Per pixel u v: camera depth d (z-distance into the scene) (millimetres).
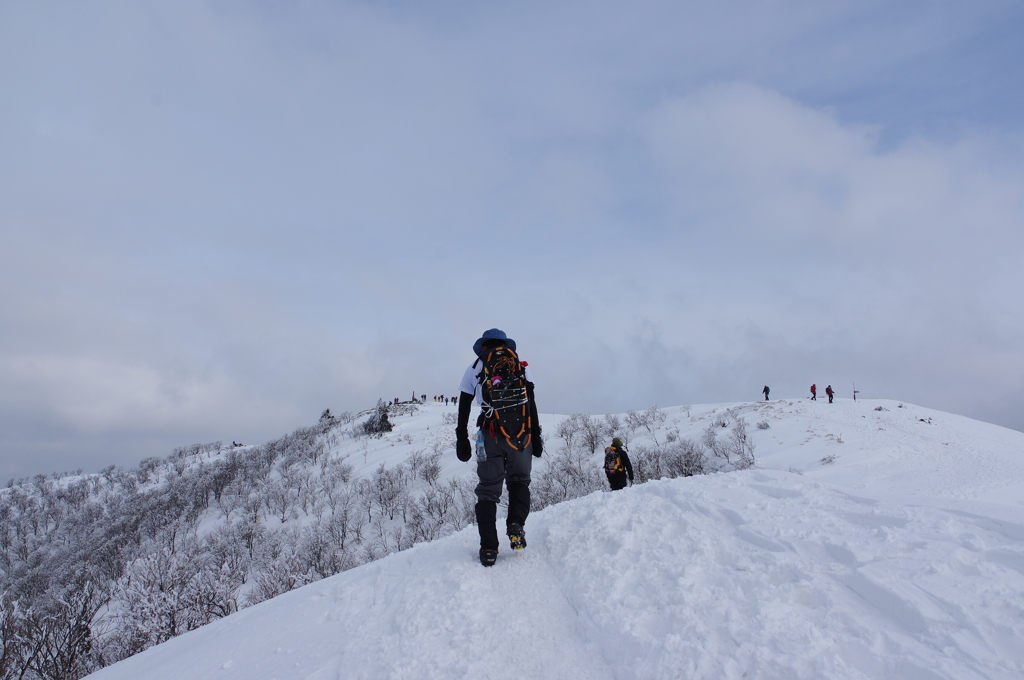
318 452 72000
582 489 33906
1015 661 1543
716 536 2920
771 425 40062
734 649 1865
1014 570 2037
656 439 46469
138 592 15797
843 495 3350
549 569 3105
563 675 2068
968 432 37281
